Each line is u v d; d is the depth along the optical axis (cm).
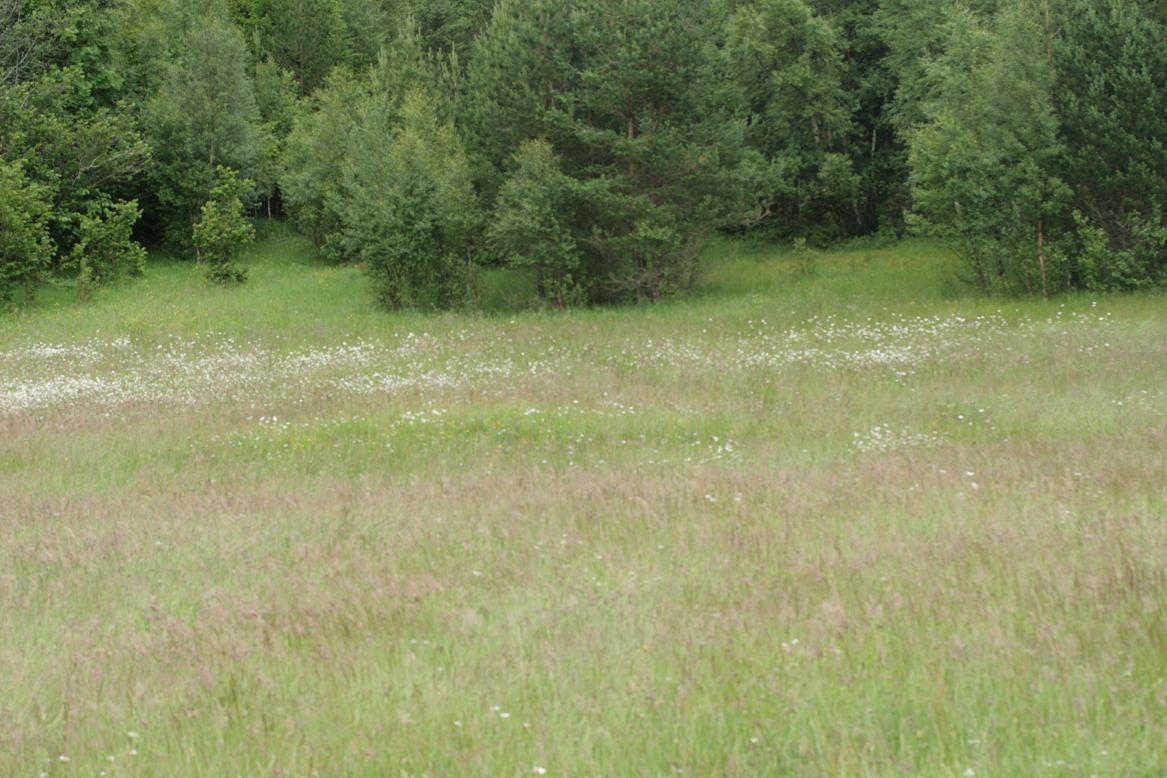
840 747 465
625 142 2991
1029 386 1535
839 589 684
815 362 1869
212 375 2066
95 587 820
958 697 516
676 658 582
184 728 539
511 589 730
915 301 2780
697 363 1919
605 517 916
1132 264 2634
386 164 3197
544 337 2380
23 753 525
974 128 2934
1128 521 798
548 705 532
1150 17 2916
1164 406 1348
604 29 3041
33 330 2892
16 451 1448
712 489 995
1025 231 2770
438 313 3047
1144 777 434
